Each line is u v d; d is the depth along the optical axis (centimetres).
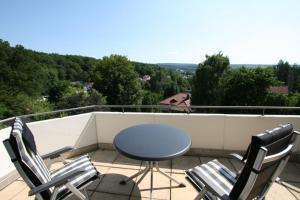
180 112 290
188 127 275
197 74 2044
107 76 2153
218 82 1950
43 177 130
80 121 280
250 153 100
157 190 202
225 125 267
